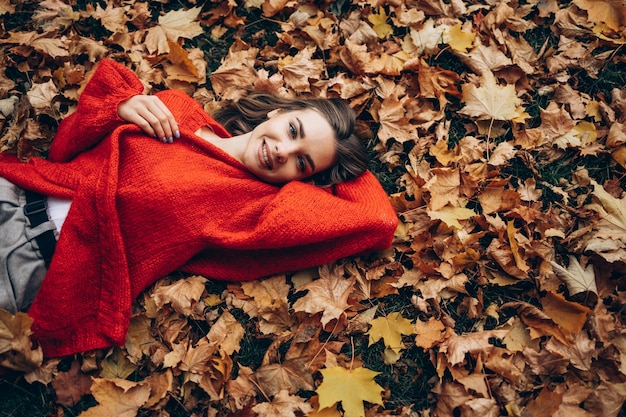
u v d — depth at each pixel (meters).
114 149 1.87
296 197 1.96
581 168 2.31
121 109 1.96
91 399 1.87
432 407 1.98
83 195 1.84
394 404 1.98
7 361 1.75
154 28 2.36
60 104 2.22
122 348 1.91
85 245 1.85
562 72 2.46
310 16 2.50
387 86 2.37
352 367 1.97
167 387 1.85
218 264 2.04
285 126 2.02
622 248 2.10
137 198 1.87
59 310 1.82
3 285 1.74
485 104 2.32
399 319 2.03
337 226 1.95
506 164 2.29
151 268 1.94
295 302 2.02
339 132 2.10
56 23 2.31
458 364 1.97
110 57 2.31
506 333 2.03
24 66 2.22
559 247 2.18
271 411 1.83
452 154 2.29
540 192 2.26
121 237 1.85
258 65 2.43
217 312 2.01
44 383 1.82
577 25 2.53
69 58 2.26
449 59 2.47
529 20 2.57
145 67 2.30
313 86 2.38
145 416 1.84
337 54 2.43
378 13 2.53
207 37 2.44
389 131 2.30
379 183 2.21
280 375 1.92
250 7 2.46
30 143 2.12
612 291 2.11
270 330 2.00
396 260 2.16
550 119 2.36
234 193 2.00
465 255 2.10
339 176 2.16
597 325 2.02
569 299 2.12
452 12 2.54
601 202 2.18
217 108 2.36
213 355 1.93
